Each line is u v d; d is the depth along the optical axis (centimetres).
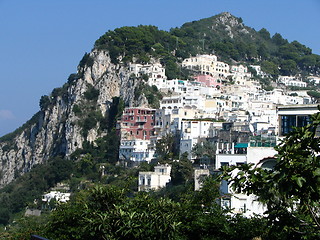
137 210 4119
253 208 5353
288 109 5519
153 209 4050
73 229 4441
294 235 3656
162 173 16525
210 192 4647
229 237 4128
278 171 3147
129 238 3975
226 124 19662
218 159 7100
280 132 5566
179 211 4222
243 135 17175
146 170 18375
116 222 3953
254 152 5391
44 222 5622
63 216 4625
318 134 4650
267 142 5634
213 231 4166
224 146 12988
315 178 2888
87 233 4106
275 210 3366
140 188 16475
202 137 19575
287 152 3003
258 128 18600
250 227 4103
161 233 3878
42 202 17575
